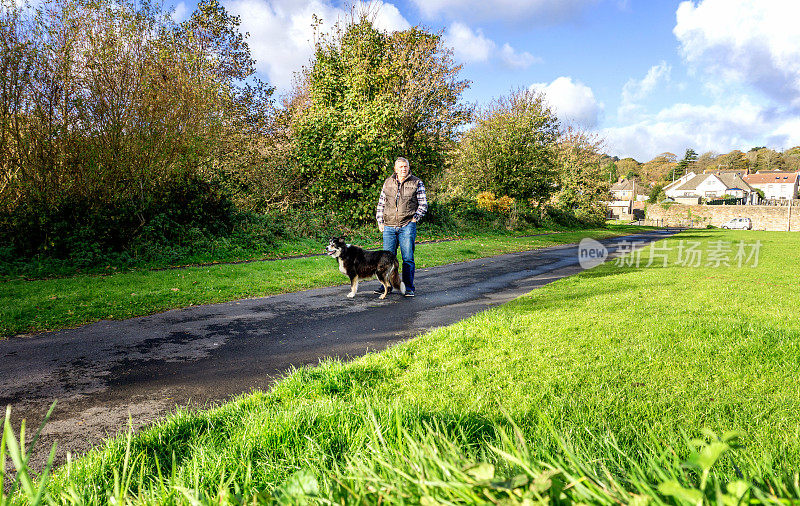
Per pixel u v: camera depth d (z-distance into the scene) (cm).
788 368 319
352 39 1864
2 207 895
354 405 252
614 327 437
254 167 1600
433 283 852
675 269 1009
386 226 729
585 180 4122
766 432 221
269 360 402
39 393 330
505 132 2903
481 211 2508
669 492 63
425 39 2064
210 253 1124
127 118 1023
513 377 315
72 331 500
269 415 241
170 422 248
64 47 943
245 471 186
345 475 117
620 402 265
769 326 427
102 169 990
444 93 2141
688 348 368
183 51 1141
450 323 534
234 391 332
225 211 1309
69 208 957
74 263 905
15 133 903
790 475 102
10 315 539
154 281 785
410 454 109
